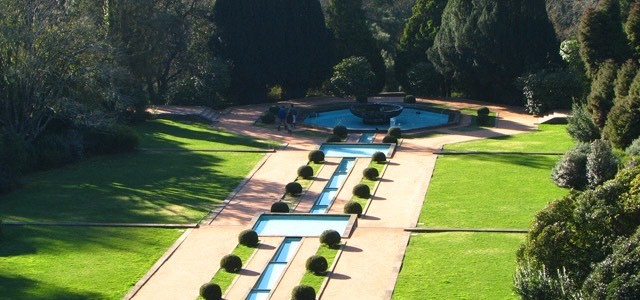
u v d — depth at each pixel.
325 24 82.38
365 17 85.12
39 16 55.22
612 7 56.78
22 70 53.94
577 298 27.27
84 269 36.75
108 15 68.31
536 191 47.47
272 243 40.31
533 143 59.84
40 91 54.97
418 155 57.53
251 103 79.31
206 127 67.88
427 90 81.44
